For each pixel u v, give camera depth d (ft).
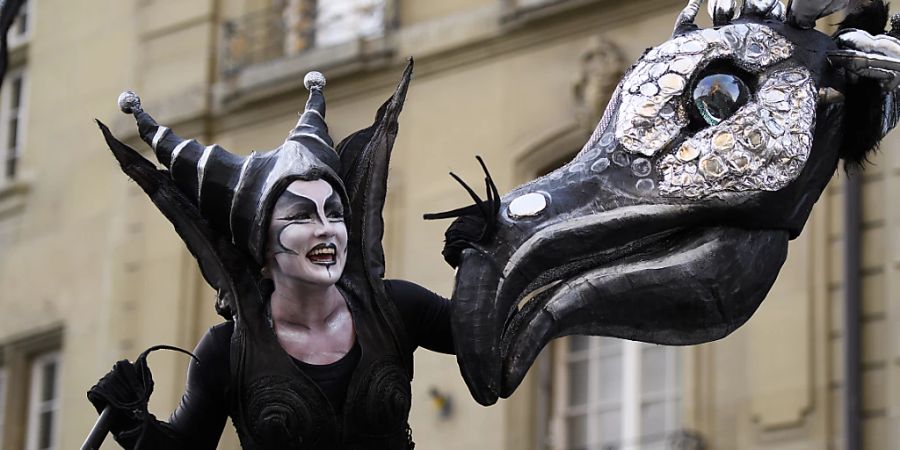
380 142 9.17
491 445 37.32
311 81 9.26
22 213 49.19
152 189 9.07
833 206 33.96
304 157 8.84
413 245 39.24
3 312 48.67
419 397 37.91
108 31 48.44
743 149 8.85
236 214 8.85
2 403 48.03
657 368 36.19
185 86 45.55
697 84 8.98
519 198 8.93
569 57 38.45
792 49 9.17
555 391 37.52
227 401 9.02
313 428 8.80
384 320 9.00
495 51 39.58
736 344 34.83
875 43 9.29
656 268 8.87
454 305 8.78
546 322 8.80
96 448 9.04
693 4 9.53
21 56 50.42
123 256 46.29
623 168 8.90
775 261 9.00
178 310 44.65
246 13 45.16
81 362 46.60
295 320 8.93
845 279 33.53
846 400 32.99
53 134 49.26
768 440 34.12
